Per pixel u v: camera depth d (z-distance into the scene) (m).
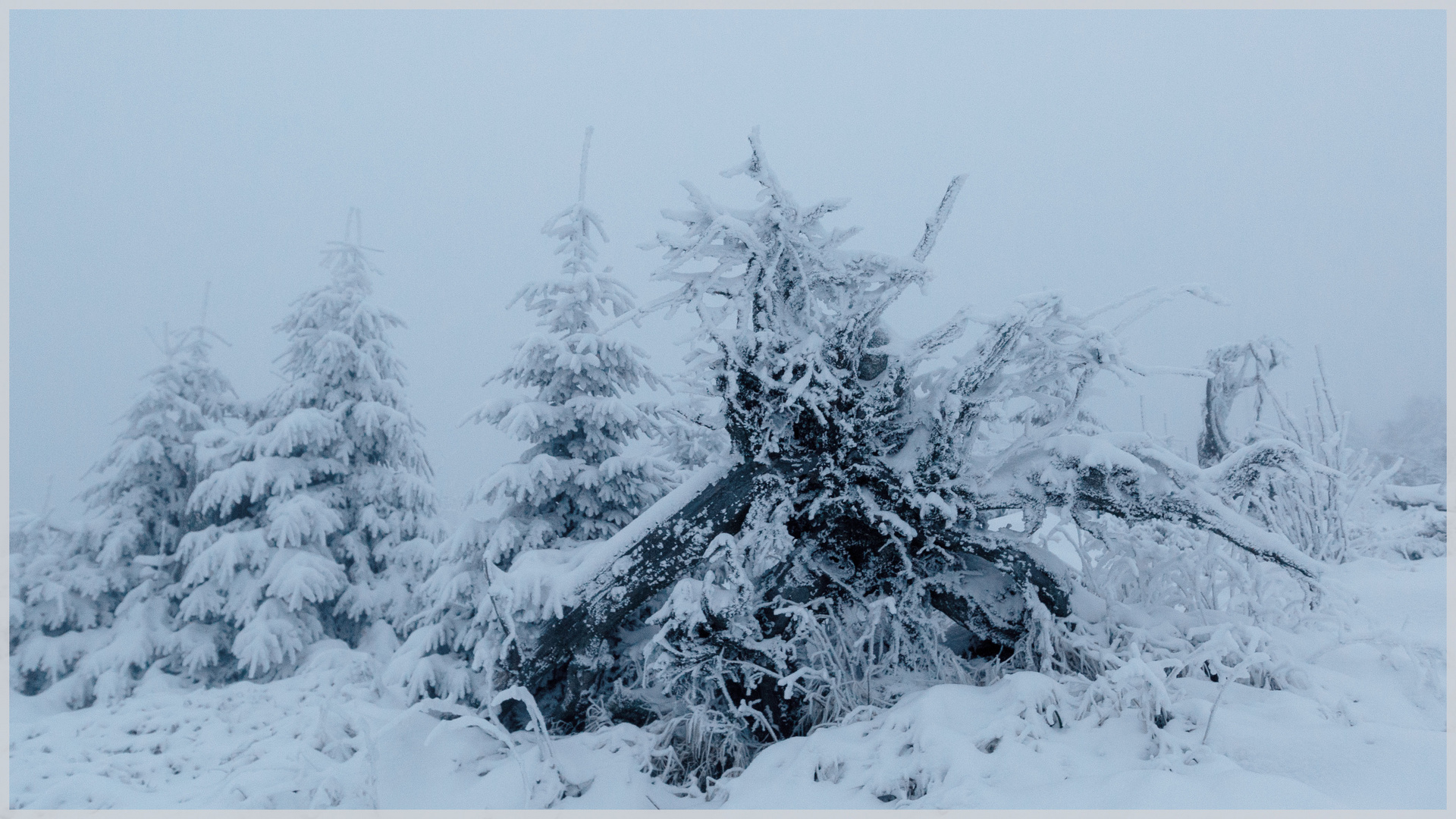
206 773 4.82
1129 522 4.12
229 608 8.68
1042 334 3.77
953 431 3.85
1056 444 3.84
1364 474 6.87
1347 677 3.30
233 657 9.01
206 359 11.21
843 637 4.34
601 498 6.28
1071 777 2.58
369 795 3.48
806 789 2.96
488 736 4.09
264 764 4.38
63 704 7.76
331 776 3.60
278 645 8.16
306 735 4.92
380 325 10.73
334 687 7.19
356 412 9.92
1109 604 4.14
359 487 9.99
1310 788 2.30
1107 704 3.07
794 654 4.05
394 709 5.54
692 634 3.92
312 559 8.85
